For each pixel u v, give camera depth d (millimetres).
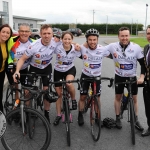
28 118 3113
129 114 3863
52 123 4258
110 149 3336
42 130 3482
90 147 3395
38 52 3814
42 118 3010
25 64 4184
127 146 3426
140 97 5840
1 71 3986
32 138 3279
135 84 3885
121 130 3979
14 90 3957
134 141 3453
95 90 3670
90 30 3719
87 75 4016
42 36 3705
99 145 3453
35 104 3686
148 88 3602
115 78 4039
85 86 4000
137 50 3717
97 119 3588
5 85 6355
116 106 4121
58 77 4121
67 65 4055
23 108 3023
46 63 4023
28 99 3062
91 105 3734
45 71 4121
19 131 3223
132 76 3910
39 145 3215
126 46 3738
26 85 3830
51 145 3445
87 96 3975
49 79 3941
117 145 3455
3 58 3832
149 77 3559
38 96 3432
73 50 3945
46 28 3660
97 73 4004
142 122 4277
